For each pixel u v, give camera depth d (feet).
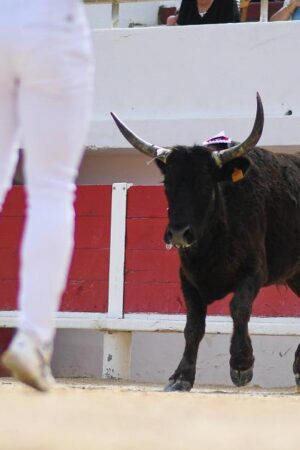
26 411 22.41
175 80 80.18
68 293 72.33
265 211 51.13
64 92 21.06
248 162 47.91
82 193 72.54
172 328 70.08
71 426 19.58
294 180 53.52
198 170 47.50
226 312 68.85
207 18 81.35
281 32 78.69
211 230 48.73
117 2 80.94
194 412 23.97
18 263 73.10
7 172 22.63
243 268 49.47
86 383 61.52
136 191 71.77
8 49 20.72
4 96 21.89
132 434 18.47
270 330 68.23
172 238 46.78
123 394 32.09
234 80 79.36
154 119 79.61
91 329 71.77
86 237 72.28
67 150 21.43
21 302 21.81
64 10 20.72
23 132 21.43
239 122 78.23
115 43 81.05
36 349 21.44
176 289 70.44
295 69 78.54
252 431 19.66
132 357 77.46
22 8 20.59
